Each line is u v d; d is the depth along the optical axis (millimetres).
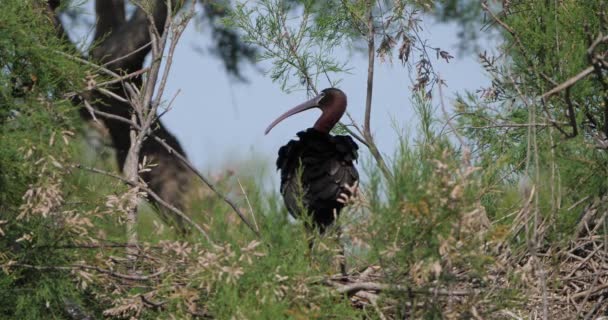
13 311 11562
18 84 11898
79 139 12180
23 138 11242
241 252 10125
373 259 10555
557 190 11922
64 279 11406
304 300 10281
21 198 11516
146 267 11672
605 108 12047
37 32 12023
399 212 10055
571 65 12047
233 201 10992
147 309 11039
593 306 11523
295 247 10469
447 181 10008
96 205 11719
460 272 10891
